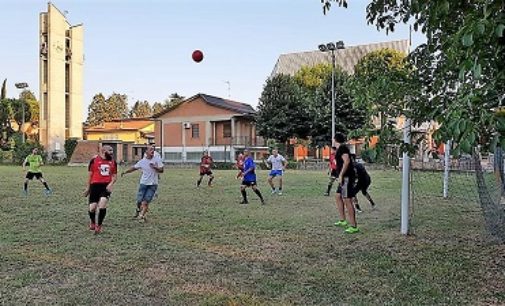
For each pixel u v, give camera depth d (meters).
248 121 45.34
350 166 7.82
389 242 6.92
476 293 4.48
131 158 48.94
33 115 58.91
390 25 4.58
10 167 36.69
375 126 4.06
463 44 2.35
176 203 12.34
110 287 4.69
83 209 10.90
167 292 4.53
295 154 40.59
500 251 6.21
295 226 8.49
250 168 12.20
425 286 4.70
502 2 2.31
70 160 44.47
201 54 10.56
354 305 4.16
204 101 45.56
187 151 46.44
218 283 4.84
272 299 4.32
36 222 8.91
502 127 2.34
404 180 7.57
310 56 55.69
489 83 2.54
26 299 4.29
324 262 5.75
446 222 8.81
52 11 46.19
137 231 7.94
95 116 96.81
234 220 9.25
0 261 5.75
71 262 5.72
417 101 3.92
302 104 37.28
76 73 49.56
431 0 3.12
